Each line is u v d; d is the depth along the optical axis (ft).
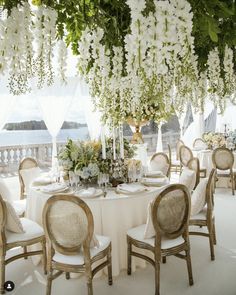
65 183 11.35
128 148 12.55
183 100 6.37
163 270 9.82
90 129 23.90
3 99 19.72
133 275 9.49
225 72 6.16
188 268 8.89
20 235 9.03
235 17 4.51
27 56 4.36
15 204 12.37
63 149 11.36
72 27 4.54
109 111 6.56
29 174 14.21
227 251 11.16
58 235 7.70
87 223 7.41
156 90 5.21
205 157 21.43
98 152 11.48
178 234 8.49
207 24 4.12
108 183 11.02
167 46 4.31
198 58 5.85
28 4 4.20
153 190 10.23
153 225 8.07
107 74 5.51
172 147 40.81
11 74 4.38
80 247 7.70
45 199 10.07
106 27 4.88
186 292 8.55
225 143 23.24
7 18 4.09
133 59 4.65
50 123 22.09
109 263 8.72
